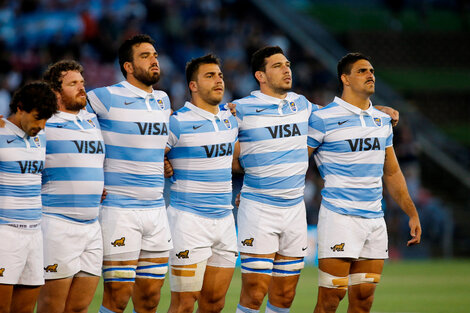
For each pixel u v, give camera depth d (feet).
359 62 87.30
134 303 83.61
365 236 85.97
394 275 183.52
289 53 300.61
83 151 76.69
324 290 86.28
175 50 271.49
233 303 126.52
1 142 70.03
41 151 72.84
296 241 87.40
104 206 80.59
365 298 87.76
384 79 320.70
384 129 88.43
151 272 81.92
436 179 283.18
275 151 86.22
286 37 309.42
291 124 86.74
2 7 257.34
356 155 86.22
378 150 87.15
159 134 81.41
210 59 84.94
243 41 286.66
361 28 345.92
